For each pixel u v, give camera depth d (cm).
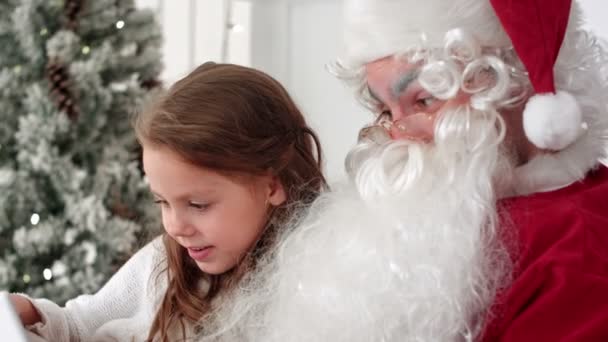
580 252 73
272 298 85
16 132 179
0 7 180
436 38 78
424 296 73
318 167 102
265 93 96
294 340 79
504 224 77
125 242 182
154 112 90
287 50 307
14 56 182
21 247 178
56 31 182
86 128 183
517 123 82
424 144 81
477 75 78
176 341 101
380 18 79
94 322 108
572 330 69
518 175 82
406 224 77
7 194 178
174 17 288
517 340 71
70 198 179
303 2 303
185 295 101
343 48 88
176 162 87
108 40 187
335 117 300
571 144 82
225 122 89
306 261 82
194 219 90
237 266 94
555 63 81
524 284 72
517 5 76
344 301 76
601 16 145
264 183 93
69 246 183
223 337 93
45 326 101
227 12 291
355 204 83
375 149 86
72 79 179
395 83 81
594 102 82
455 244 74
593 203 80
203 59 296
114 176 188
